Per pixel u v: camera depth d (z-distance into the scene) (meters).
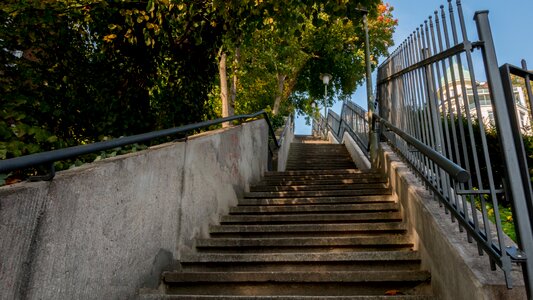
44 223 1.66
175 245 3.26
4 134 2.66
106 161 2.32
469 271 1.83
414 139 2.98
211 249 3.73
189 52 5.20
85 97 4.05
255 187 6.23
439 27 2.59
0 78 3.25
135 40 4.29
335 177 6.48
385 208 4.45
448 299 2.19
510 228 3.56
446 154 2.86
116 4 4.18
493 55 1.85
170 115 4.93
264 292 2.87
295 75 19.00
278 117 14.91
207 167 4.33
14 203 1.49
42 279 1.62
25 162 1.46
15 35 3.34
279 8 4.52
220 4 4.30
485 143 1.91
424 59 2.95
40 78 3.51
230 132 5.47
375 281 2.76
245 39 5.52
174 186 3.34
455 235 2.25
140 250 2.62
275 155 9.32
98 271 2.08
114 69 4.42
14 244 1.48
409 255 3.04
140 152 2.79
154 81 4.87
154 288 2.79
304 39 16.70
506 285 1.61
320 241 3.60
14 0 3.16
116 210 2.32
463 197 2.17
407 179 3.82
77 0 3.77
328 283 2.84
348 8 4.40
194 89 5.28
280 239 3.68
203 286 2.94
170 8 4.12
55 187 1.74
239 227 4.14
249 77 10.45
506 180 1.70
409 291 2.69
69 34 3.95
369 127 7.71
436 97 2.74
